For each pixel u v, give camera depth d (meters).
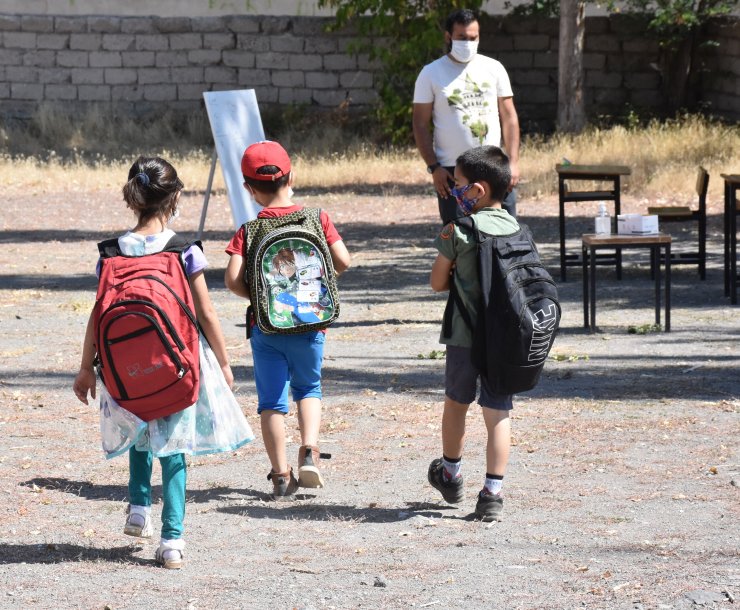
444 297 16.59
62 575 6.48
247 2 39.09
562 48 34.22
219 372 6.64
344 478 8.52
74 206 28.19
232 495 8.16
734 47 35.31
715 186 26.50
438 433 9.70
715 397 10.59
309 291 7.62
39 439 9.69
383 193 29.28
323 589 6.18
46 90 39.41
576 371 11.79
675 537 6.91
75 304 16.23
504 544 6.90
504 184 7.24
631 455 8.84
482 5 36.56
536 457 8.88
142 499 6.70
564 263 17.47
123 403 6.28
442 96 12.34
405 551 6.82
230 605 5.96
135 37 38.94
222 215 26.83
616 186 17.44
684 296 16.16
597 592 6.02
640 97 37.41
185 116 39.00
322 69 38.38
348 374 11.93
